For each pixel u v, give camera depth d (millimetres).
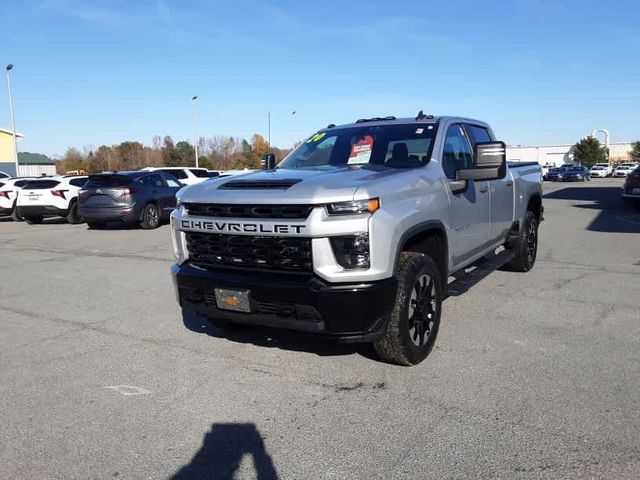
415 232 3863
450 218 4520
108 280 7652
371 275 3471
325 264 3439
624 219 13945
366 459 2826
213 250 3953
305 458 2861
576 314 5270
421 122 5098
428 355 4223
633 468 2664
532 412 3264
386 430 3111
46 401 3664
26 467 2875
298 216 3506
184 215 4121
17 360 4461
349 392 3637
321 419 3275
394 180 3848
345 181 3678
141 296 6625
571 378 3746
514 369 3932
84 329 5293
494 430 3064
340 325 3459
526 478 2609
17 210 17156
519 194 6555
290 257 3564
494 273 7273
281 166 5199
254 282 3625
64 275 8133
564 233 11391
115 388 3848
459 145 5242
